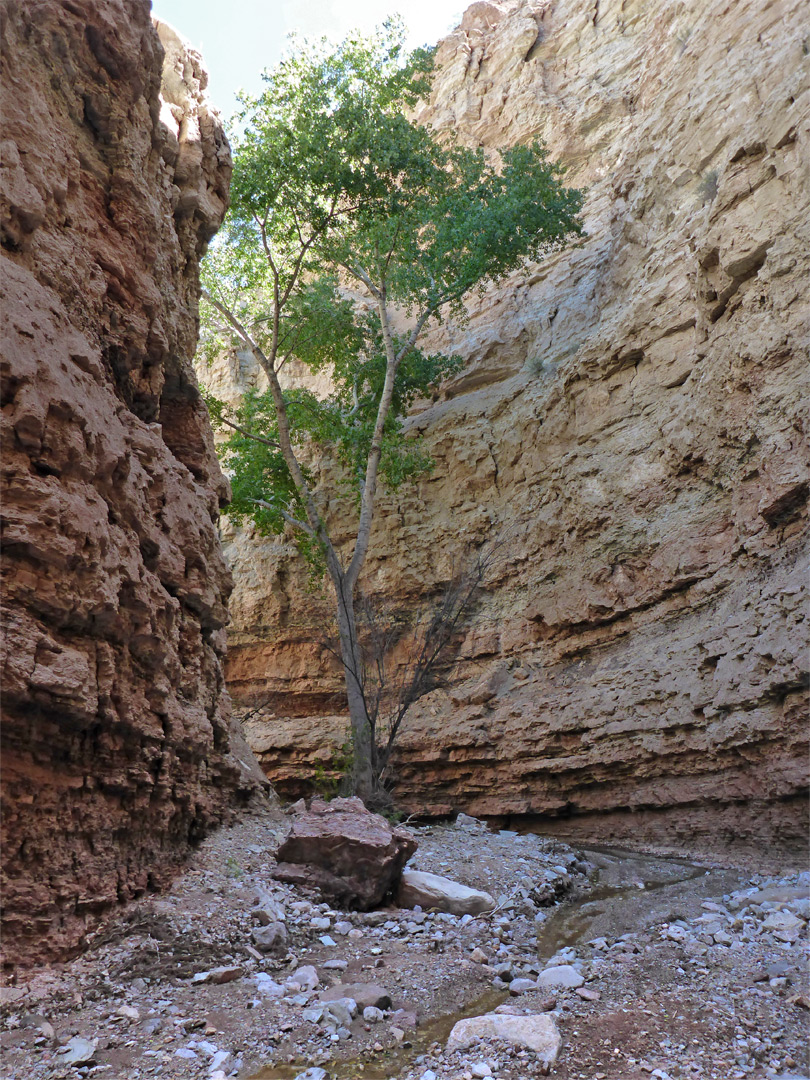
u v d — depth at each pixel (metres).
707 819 11.18
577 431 17.38
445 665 18.36
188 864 6.89
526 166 19.05
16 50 5.91
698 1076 3.70
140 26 7.43
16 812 4.68
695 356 14.31
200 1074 3.72
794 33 14.55
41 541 4.84
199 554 7.62
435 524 19.98
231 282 20.09
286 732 20.06
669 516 14.27
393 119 16.84
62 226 6.14
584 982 5.05
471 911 7.09
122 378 6.98
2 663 4.44
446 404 21.77
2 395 4.87
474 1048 4.05
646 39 23.00
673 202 16.86
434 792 17.12
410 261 18.12
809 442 10.67
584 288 20.16
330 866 7.09
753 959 5.45
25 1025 4.04
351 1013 4.51
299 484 17.20
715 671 11.45
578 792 14.13
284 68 17.03
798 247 11.73
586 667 15.30
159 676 6.34
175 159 8.94
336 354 21.11
